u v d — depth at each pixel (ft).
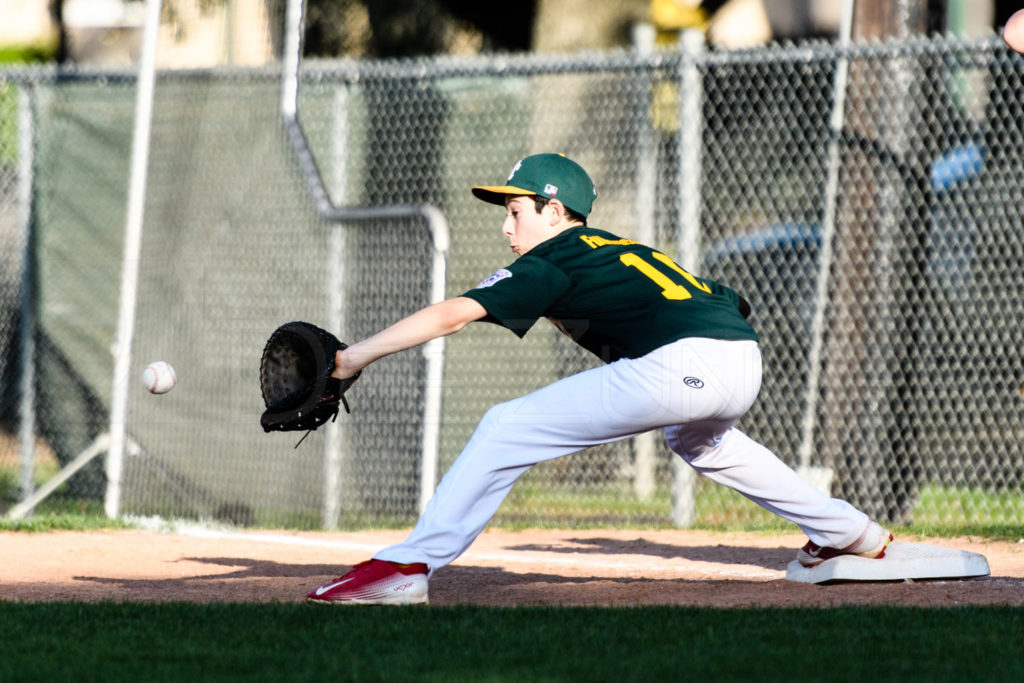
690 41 87.25
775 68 101.60
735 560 65.62
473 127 101.40
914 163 89.76
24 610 45.16
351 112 99.60
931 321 90.68
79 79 100.32
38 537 76.54
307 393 44.98
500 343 92.68
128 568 63.41
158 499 94.32
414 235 88.74
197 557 68.64
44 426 99.96
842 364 89.61
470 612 44.70
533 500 91.71
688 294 46.96
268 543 76.02
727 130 93.97
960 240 90.02
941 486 94.89
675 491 85.20
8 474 106.32
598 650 37.32
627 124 99.50
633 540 76.28
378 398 89.97
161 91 100.99
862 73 89.56
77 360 100.17
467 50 170.50
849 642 38.32
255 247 95.81
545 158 50.19
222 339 95.50
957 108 91.30
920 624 41.42
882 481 88.63
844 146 89.51
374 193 100.48
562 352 91.76
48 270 100.48
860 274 89.56
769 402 93.50
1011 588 51.80
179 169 99.86
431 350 82.69
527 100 100.42
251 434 93.40
